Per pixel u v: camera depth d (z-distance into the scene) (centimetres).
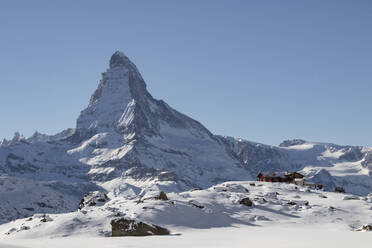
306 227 7519
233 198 9412
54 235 6512
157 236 5691
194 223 7238
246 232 6131
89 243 4641
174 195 9394
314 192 11500
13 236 6662
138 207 7694
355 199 10350
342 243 3984
